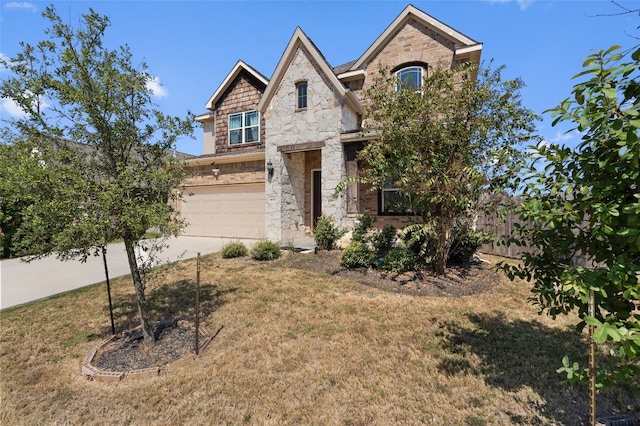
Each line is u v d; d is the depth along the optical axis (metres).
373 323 4.71
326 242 9.70
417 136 6.10
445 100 6.02
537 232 2.65
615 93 1.81
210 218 14.97
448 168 6.13
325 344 4.09
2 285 7.15
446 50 11.60
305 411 2.88
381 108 6.47
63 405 3.06
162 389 3.24
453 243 7.68
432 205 6.62
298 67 11.25
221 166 14.64
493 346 4.02
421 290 6.25
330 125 10.59
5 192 2.99
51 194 3.17
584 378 2.04
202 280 7.09
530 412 2.83
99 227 3.11
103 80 3.50
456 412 2.84
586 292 1.95
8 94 3.29
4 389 3.33
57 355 4.05
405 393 3.11
